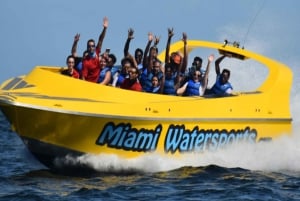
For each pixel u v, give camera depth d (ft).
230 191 94.68
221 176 103.71
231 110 109.91
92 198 89.66
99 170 102.53
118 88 102.47
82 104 98.48
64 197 90.02
